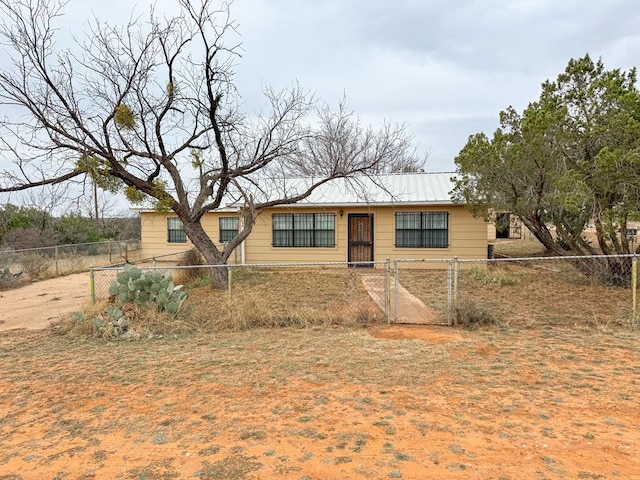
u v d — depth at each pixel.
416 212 15.24
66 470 3.05
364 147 14.45
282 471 2.92
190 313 7.74
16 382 4.96
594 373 4.73
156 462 3.11
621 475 2.78
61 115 9.52
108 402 4.30
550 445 3.19
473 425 3.54
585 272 11.24
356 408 3.93
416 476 2.81
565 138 9.12
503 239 28.36
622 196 8.77
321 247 15.92
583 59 9.78
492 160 11.22
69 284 13.52
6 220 20.41
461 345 5.87
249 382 4.68
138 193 10.55
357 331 6.82
